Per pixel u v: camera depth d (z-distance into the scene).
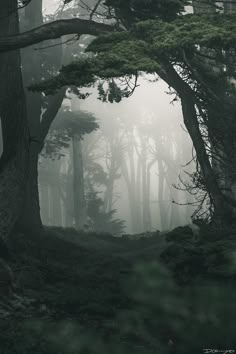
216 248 10.73
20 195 19.31
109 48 15.09
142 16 16.06
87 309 10.22
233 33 13.91
